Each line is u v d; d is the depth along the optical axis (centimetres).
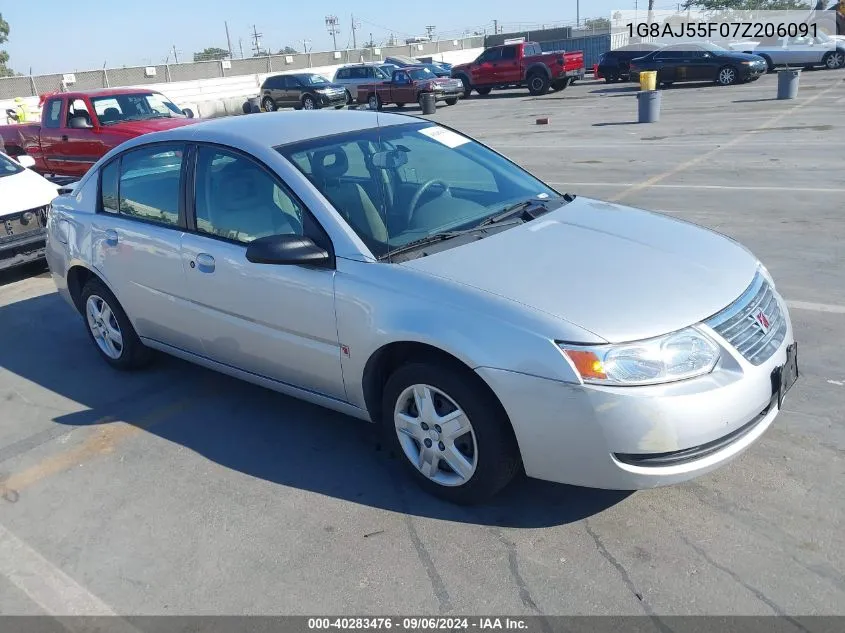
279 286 370
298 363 379
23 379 523
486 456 315
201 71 3972
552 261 333
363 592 293
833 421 385
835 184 915
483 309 305
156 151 448
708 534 308
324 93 2847
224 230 404
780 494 329
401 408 345
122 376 515
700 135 1421
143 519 350
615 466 290
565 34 5141
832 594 272
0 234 721
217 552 323
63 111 1241
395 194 386
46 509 365
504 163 458
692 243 362
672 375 286
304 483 370
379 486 362
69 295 536
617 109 2062
